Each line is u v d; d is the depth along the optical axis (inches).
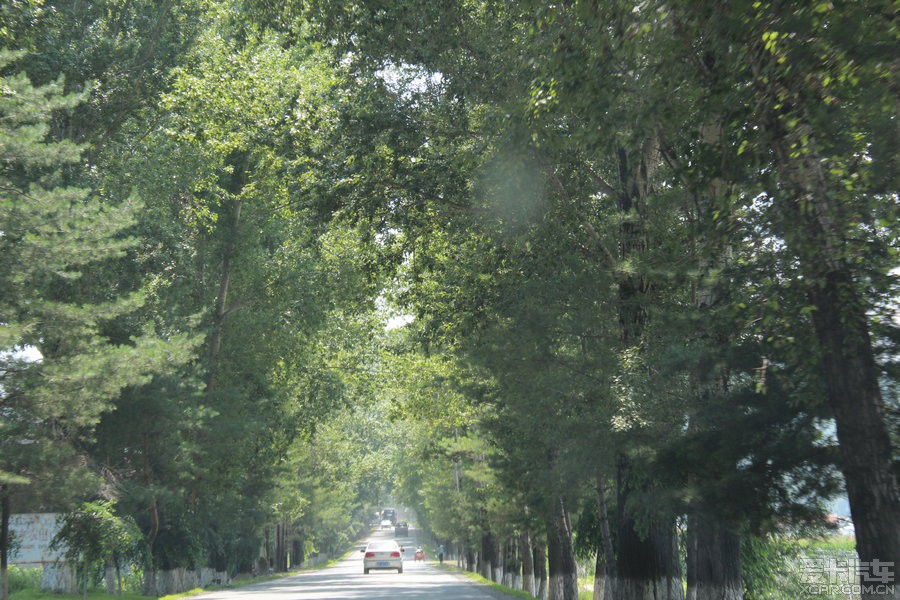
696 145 423.2
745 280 494.0
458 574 2549.2
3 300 791.1
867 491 397.7
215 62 1031.0
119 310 849.5
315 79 947.3
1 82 784.9
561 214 755.4
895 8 322.7
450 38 741.9
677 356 527.5
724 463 496.7
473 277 904.9
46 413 835.4
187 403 1254.3
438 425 1648.6
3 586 962.7
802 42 350.9
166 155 1349.7
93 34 1283.2
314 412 1760.6
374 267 924.0
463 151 765.3
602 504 869.8
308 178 883.4
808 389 458.3
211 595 1445.6
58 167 1058.7
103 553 1151.6
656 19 398.0
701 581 665.0
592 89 436.8
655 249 599.2
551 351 687.7
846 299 409.7
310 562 3905.0
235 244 1513.3
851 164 427.2
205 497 1542.8
